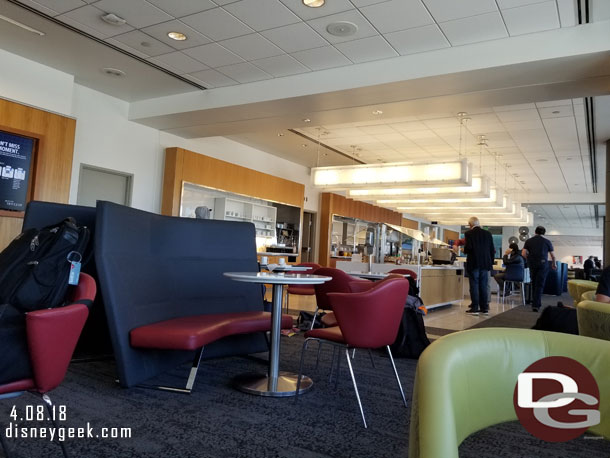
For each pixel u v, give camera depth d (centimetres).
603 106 709
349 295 276
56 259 217
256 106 689
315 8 466
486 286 828
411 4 446
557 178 1300
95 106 751
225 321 349
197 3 471
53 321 184
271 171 1191
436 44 523
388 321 288
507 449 239
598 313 205
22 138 628
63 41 578
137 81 702
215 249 425
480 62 511
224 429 249
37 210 370
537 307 893
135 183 818
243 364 399
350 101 640
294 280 304
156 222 379
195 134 876
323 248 1376
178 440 232
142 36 551
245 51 574
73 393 299
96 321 400
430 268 828
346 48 548
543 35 482
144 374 321
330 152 1125
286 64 606
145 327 314
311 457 218
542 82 536
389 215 1759
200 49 577
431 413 80
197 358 322
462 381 96
